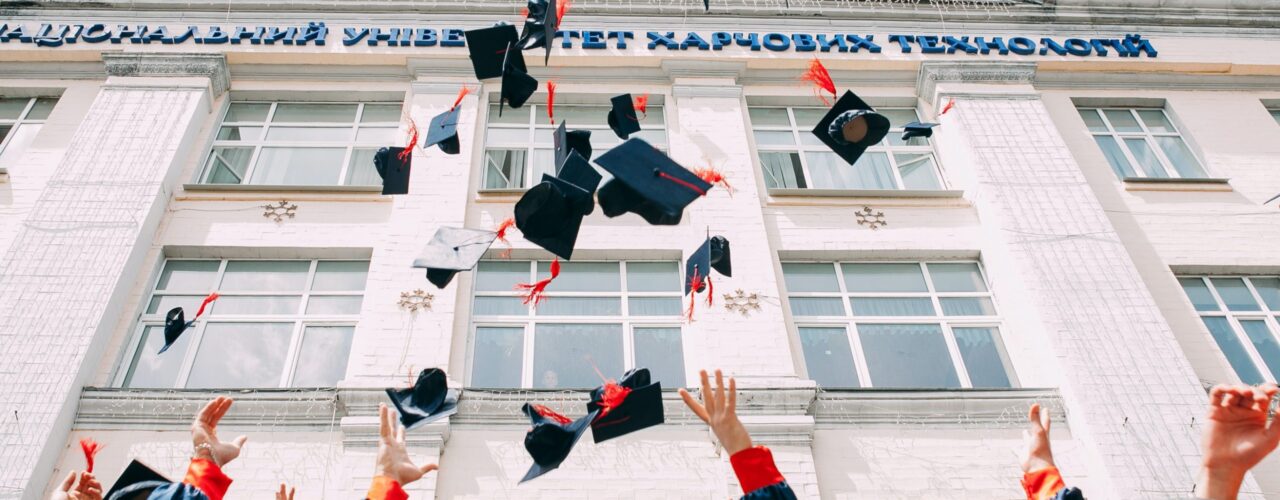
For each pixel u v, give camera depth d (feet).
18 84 34.99
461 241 19.07
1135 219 32.48
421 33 37.86
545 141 35.14
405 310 26.66
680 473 23.09
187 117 32.99
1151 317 27.04
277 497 14.58
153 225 29.22
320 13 38.86
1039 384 26.53
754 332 26.81
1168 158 36.58
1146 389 25.03
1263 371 28.12
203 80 34.81
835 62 37.88
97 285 26.21
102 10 37.88
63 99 34.27
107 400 23.76
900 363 27.68
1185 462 23.25
